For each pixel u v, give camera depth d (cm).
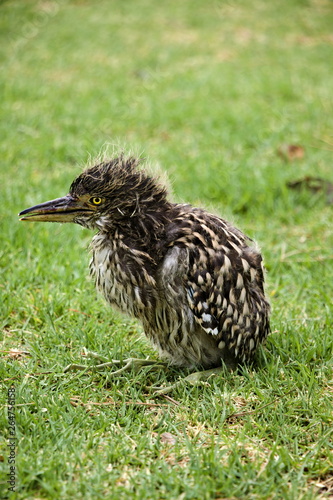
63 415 773
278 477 693
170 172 1509
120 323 1023
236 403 826
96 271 892
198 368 912
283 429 768
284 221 1378
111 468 701
